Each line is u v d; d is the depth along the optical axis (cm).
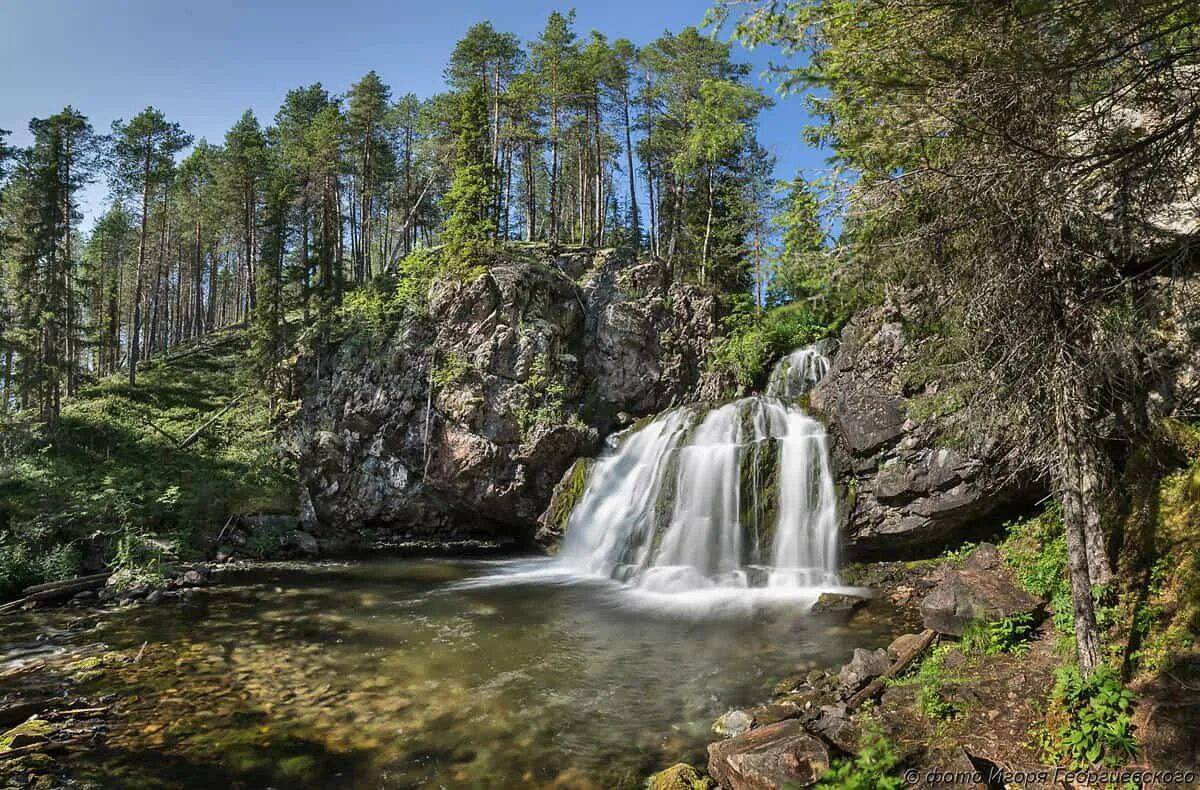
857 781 514
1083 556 678
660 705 865
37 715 861
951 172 594
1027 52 505
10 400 3434
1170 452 912
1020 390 690
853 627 1130
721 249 3388
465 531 2612
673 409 2267
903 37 565
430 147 4359
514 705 878
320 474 2522
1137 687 657
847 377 1587
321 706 889
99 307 4562
